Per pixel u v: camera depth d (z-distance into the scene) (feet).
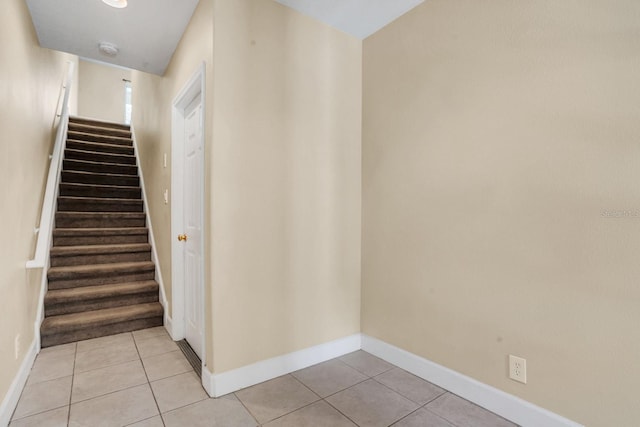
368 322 8.21
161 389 6.34
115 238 11.85
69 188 12.84
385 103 7.80
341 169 8.01
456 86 6.31
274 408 5.76
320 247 7.61
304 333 7.36
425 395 6.23
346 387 6.49
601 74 4.57
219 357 6.15
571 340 4.85
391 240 7.63
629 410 4.34
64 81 13.33
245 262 6.45
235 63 6.24
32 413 5.57
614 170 4.47
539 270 5.19
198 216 7.48
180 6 6.79
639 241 4.28
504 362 5.59
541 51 5.16
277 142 6.87
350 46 8.20
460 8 6.26
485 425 5.35
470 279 6.09
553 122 5.03
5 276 5.47
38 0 6.56
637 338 4.29
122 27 7.52
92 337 8.85
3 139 5.40
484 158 5.89
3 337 5.32
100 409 5.70
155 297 10.50
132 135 17.25
